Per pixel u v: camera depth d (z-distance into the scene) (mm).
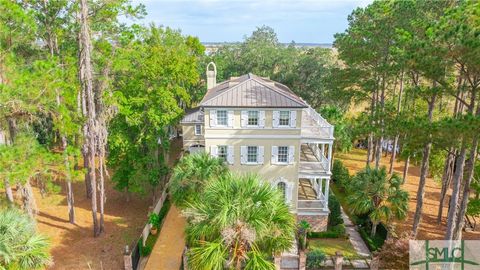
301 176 26266
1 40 18203
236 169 26094
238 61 63594
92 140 23250
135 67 28469
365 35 29453
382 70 28500
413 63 17484
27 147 18266
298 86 55688
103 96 23625
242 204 13922
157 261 21844
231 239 13602
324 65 57594
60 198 31516
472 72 16719
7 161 16516
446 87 18250
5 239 14641
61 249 22969
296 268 20188
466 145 17672
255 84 26266
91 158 23688
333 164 35438
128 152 27531
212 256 13461
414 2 25516
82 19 20781
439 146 18656
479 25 15148
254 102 24781
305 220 25516
